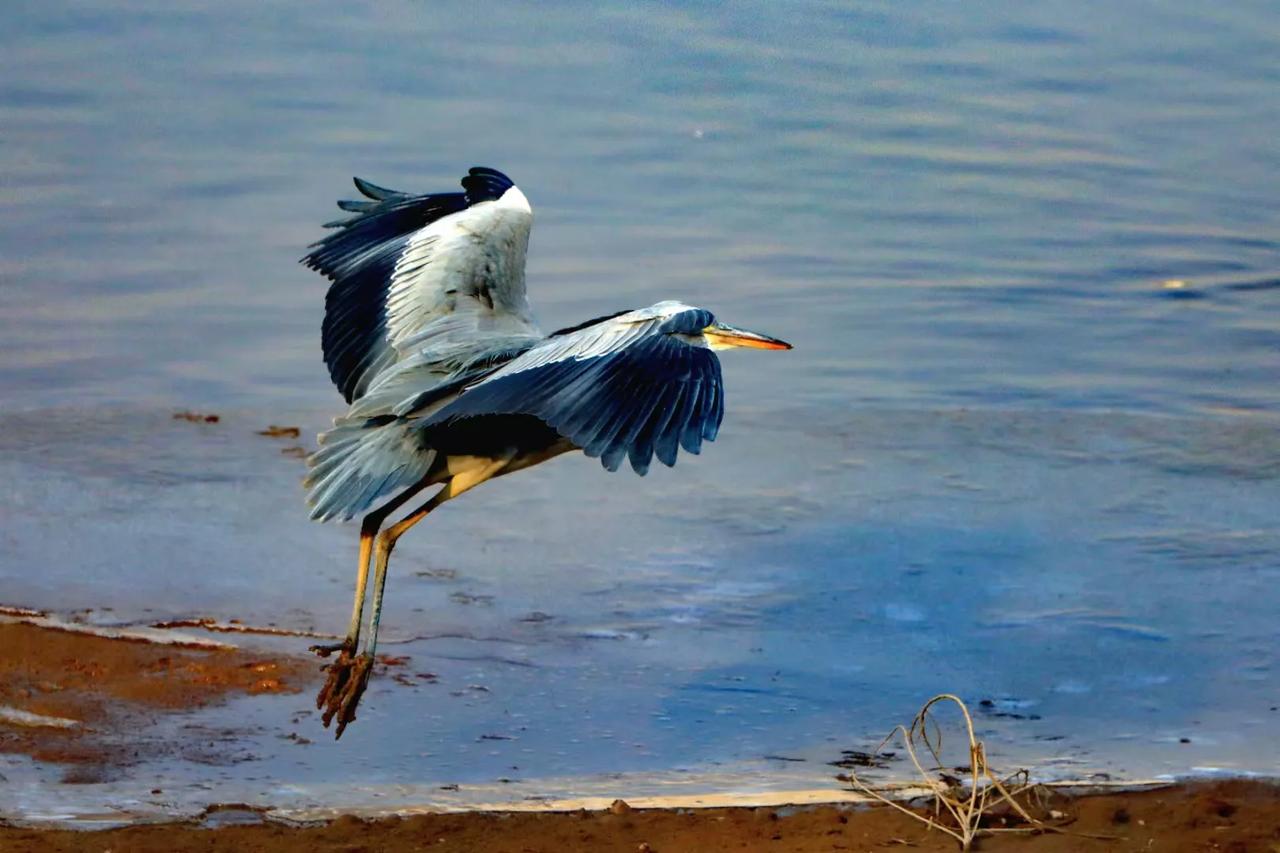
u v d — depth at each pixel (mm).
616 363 7797
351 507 8664
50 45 26391
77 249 19281
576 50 26703
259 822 8820
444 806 9031
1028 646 11406
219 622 11422
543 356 8148
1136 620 11789
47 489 13625
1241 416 15820
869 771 9609
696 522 13430
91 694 10234
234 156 22359
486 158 22562
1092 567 12641
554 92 25016
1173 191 21984
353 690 9172
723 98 25016
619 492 14055
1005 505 13758
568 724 10164
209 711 10125
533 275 18766
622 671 10953
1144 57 27156
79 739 9688
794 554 12844
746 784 9406
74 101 23953
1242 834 8711
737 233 20422
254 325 17562
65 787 9125
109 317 17578
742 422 15531
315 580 12242
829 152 23125
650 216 20844
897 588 12305
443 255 9859
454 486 9352
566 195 21469
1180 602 12062
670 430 7523
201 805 8984
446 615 11711
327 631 11375
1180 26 28516
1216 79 26250
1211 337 17781
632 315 8141
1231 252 20031
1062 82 26047
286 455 14609
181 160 22109
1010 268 19516
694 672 10969
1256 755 9805
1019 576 12492
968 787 9312
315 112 24031
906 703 10586
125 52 26094
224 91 24688
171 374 16328
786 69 26156
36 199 20594
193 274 18750
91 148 22328
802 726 10234
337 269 10117
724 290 18609
